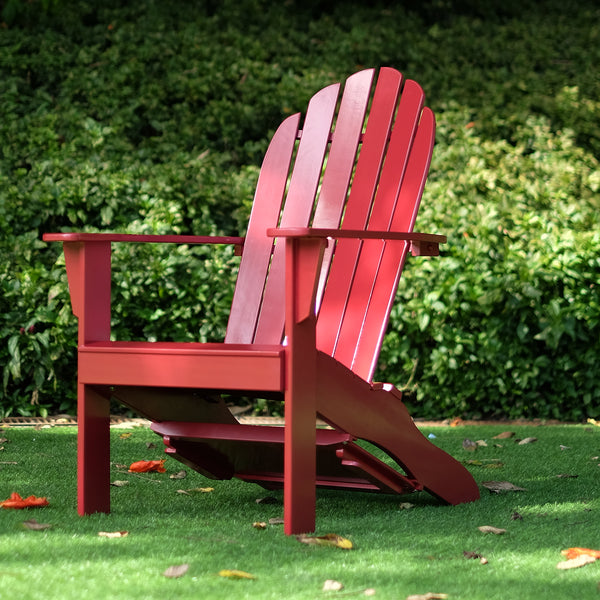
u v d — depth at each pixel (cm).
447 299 557
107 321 306
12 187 600
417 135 348
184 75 823
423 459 318
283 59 873
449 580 229
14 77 806
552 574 235
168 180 627
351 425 293
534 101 796
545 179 678
